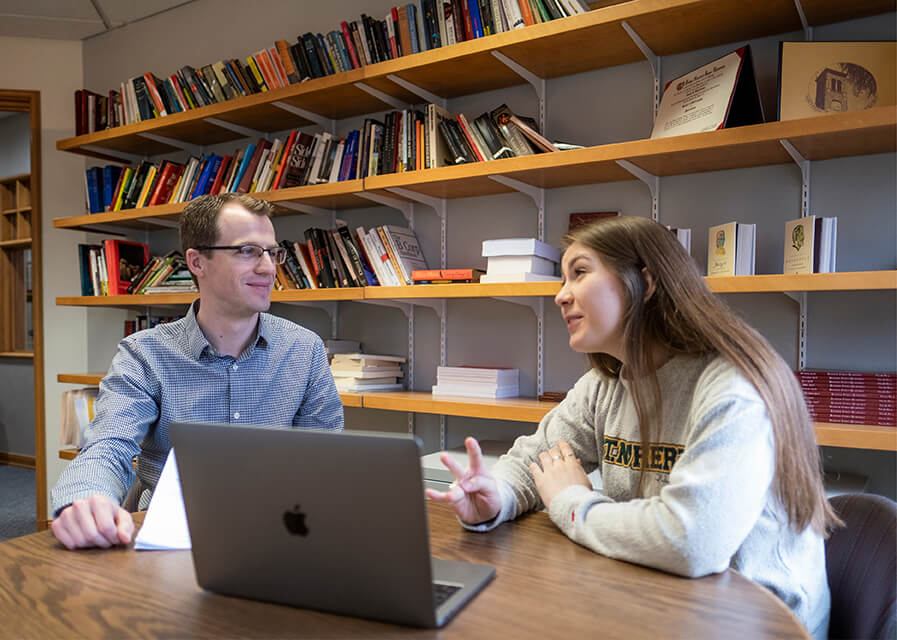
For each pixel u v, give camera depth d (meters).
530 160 2.07
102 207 3.29
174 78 2.94
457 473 1.04
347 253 2.56
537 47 2.13
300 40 2.58
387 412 2.80
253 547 0.76
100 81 3.64
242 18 3.14
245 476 0.73
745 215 2.08
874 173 1.90
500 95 2.52
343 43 2.51
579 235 1.10
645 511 0.90
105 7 3.32
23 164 5.20
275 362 1.62
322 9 2.89
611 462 1.18
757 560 0.98
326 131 2.86
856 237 1.92
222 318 1.54
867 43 1.76
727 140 1.76
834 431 1.64
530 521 1.11
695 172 2.14
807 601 0.98
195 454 0.75
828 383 1.76
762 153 1.91
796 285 1.69
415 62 2.26
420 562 0.67
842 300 1.94
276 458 0.71
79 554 0.95
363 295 2.41
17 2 3.24
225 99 2.81
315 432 0.69
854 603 1.01
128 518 1.02
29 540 1.02
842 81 1.75
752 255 1.86
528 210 2.47
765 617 0.72
